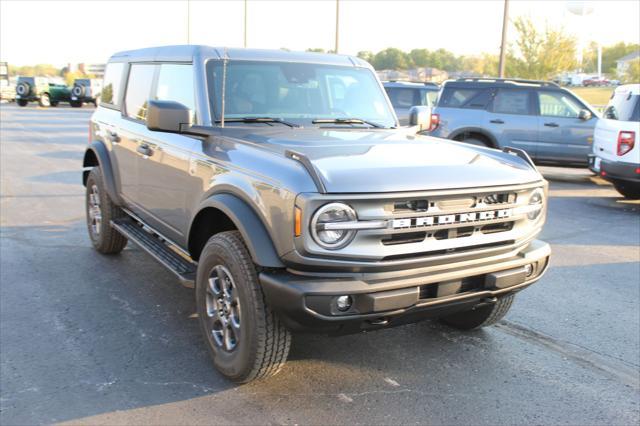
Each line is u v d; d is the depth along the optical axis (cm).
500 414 356
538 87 1295
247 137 409
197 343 443
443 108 1341
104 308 507
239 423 340
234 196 369
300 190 317
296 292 318
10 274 591
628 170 1016
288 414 350
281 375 397
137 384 381
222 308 387
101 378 388
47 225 798
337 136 422
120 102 604
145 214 527
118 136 580
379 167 343
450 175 350
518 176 376
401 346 447
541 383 395
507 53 2744
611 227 877
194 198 420
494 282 366
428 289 351
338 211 317
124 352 426
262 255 335
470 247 359
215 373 397
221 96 445
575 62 2703
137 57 582
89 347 433
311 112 481
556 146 1280
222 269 378
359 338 459
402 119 1518
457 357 430
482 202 355
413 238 337
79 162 1458
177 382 385
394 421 345
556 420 351
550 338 469
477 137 1327
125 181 568
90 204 669
